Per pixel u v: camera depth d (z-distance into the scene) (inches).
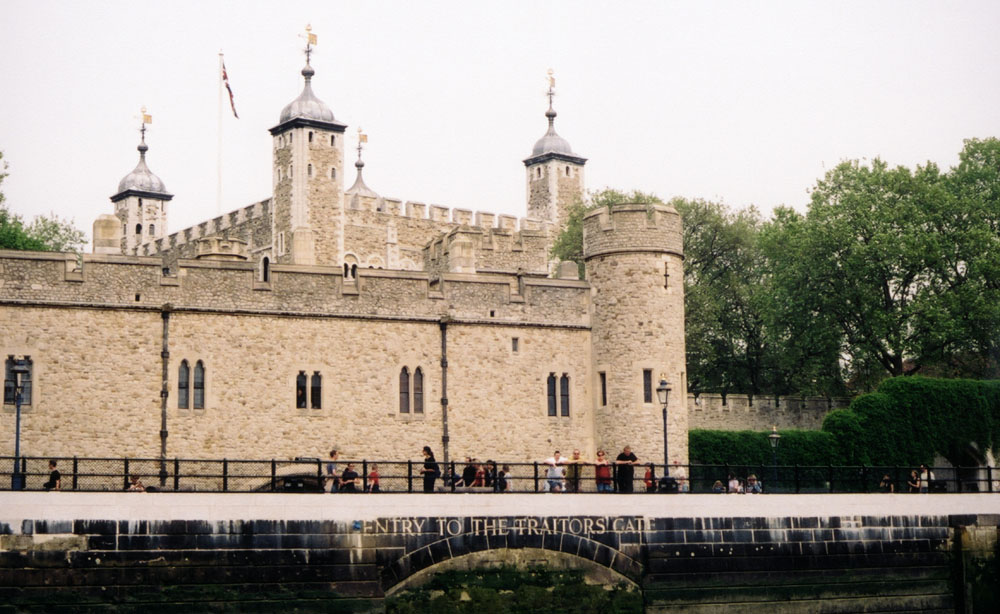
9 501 1261.1
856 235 2480.3
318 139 3152.1
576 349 1877.5
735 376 2748.5
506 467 1626.5
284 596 1336.1
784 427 2308.1
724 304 2728.8
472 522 1418.6
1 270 1605.6
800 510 1571.1
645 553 1487.5
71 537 1275.8
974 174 2640.3
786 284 2511.1
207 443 1669.5
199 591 1309.1
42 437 1600.6
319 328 1742.1
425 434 1776.6
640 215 1866.4
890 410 2137.1
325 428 1727.4
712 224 2783.0
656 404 1838.1
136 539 1295.5
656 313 1852.9
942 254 2411.4
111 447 1626.5
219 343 1691.7
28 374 1604.3
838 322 2482.8
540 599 1435.8
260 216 3235.7
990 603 1670.8
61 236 3016.7
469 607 1407.5
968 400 2194.9
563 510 1457.9
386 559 1378.0
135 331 1653.5
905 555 1620.3
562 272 1958.7
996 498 1692.9
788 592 1546.5
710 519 1520.7
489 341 1829.5
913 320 2410.2
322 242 3120.1
